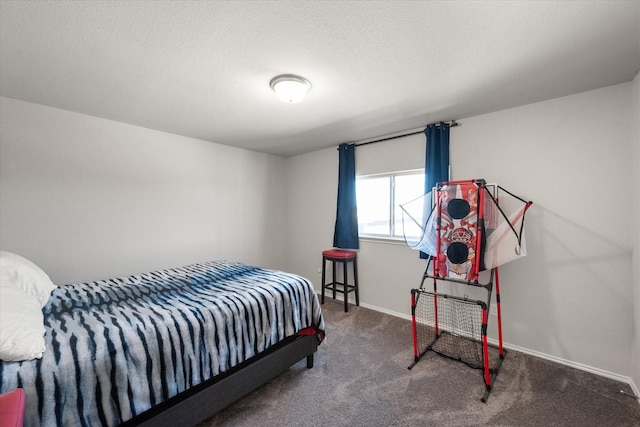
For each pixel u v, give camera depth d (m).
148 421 1.41
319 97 2.26
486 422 1.66
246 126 3.06
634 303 1.96
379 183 3.60
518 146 2.45
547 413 1.73
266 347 1.97
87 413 1.23
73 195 2.66
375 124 2.97
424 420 1.69
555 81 1.98
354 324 3.09
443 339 2.70
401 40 1.49
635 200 1.92
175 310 1.77
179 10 1.25
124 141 2.97
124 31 1.41
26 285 1.78
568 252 2.23
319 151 4.23
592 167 2.12
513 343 2.50
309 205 4.41
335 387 2.02
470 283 2.17
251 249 4.29
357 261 3.70
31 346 1.20
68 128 2.61
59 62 1.71
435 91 2.14
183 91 2.15
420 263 3.12
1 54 1.62
